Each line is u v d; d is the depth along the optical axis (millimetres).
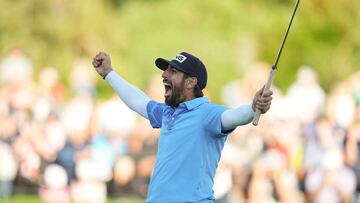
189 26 58188
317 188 33781
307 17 61094
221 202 34188
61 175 36500
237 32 58844
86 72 45844
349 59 60156
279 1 61469
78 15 59250
